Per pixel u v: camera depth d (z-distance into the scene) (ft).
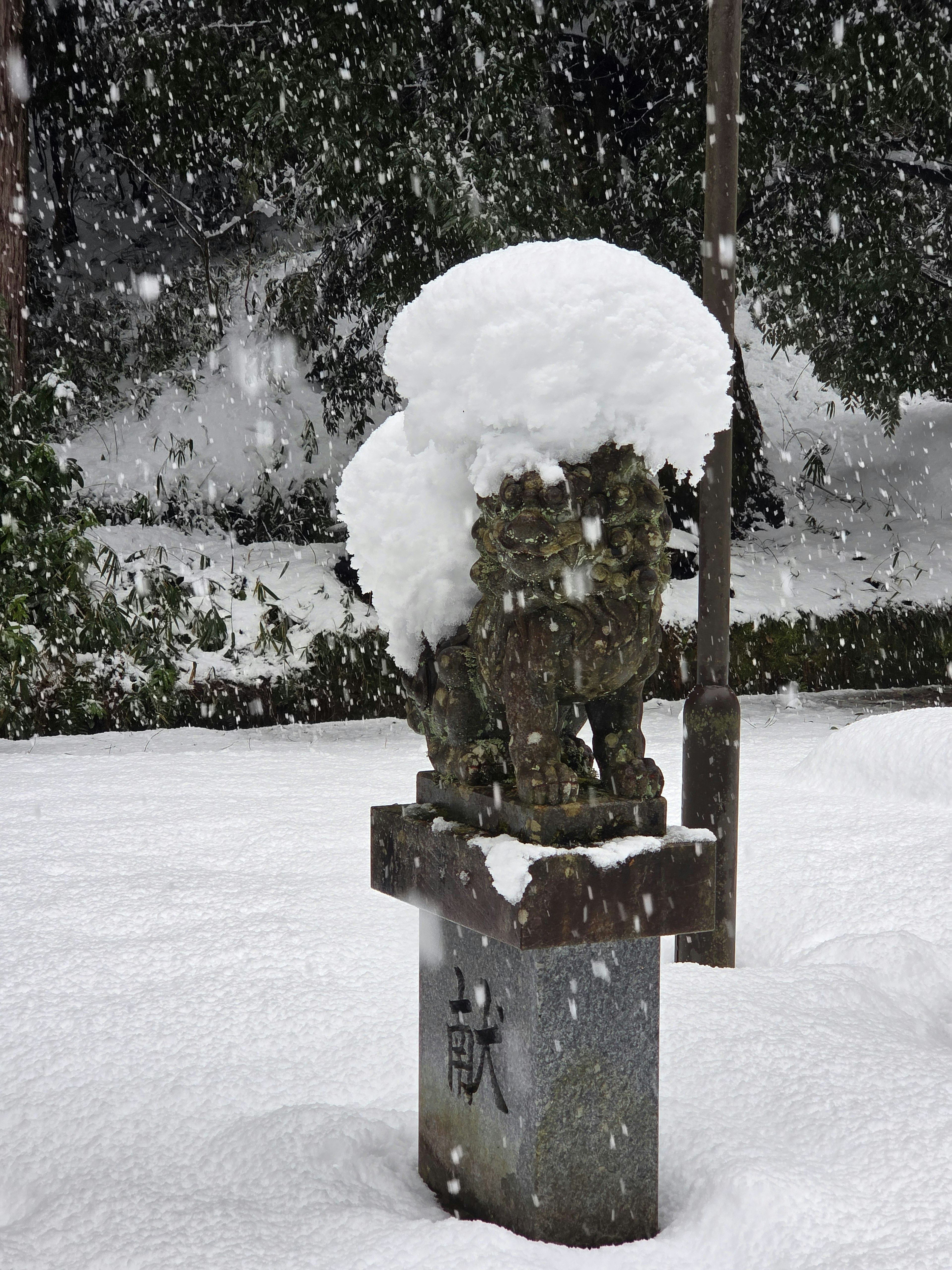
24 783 21.43
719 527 12.71
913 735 20.21
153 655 32.73
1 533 28.84
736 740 12.51
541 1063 7.08
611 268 6.80
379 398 47.39
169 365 47.50
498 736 8.04
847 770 20.67
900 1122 8.50
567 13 34.81
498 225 31.42
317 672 34.58
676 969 11.70
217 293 47.03
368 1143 8.50
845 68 33.58
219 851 16.20
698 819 12.53
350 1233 7.21
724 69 12.54
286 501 43.04
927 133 36.83
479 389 6.83
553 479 6.61
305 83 31.99
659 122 35.91
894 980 11.80
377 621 36.04
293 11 33.55
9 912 13.23
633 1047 7.34
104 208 55.62
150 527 40.37
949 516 47.93
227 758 25.03
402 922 12.75
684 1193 7.88
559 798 7.10
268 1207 7.60
